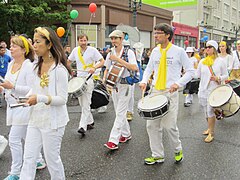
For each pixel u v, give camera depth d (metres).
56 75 2.77
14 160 3.52
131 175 3.85
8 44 19.48
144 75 4.19
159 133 4.11
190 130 5.94
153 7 29.55
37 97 2.63
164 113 3.71
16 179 3.53
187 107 8.36
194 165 4.17
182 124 6.41
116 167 4.10
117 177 3.79
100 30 22.91
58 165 2.94
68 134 5.58
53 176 2.96
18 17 18.75
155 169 4.03
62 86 2.79
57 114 2.83
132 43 9.08
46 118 2.79
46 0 19.95
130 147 4.89
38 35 2.74
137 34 9.16
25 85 3.39
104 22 22.95
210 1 42.47
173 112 3.93
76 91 5.06
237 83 6.34
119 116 4.77
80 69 5.57
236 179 3.77
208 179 3.75
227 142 5.20
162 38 3.86
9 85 3.21
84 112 5.52
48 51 2.82
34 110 2.83
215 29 45.59
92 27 22.80
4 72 8.27
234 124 6.41
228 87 5.07
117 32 4.67
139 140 5.25
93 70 5.34
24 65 3.41
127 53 4.67
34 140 2.84
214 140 5.29
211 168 4.08
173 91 3.79
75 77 5.51
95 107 6.27
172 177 3.79
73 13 10.04
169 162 4.27
